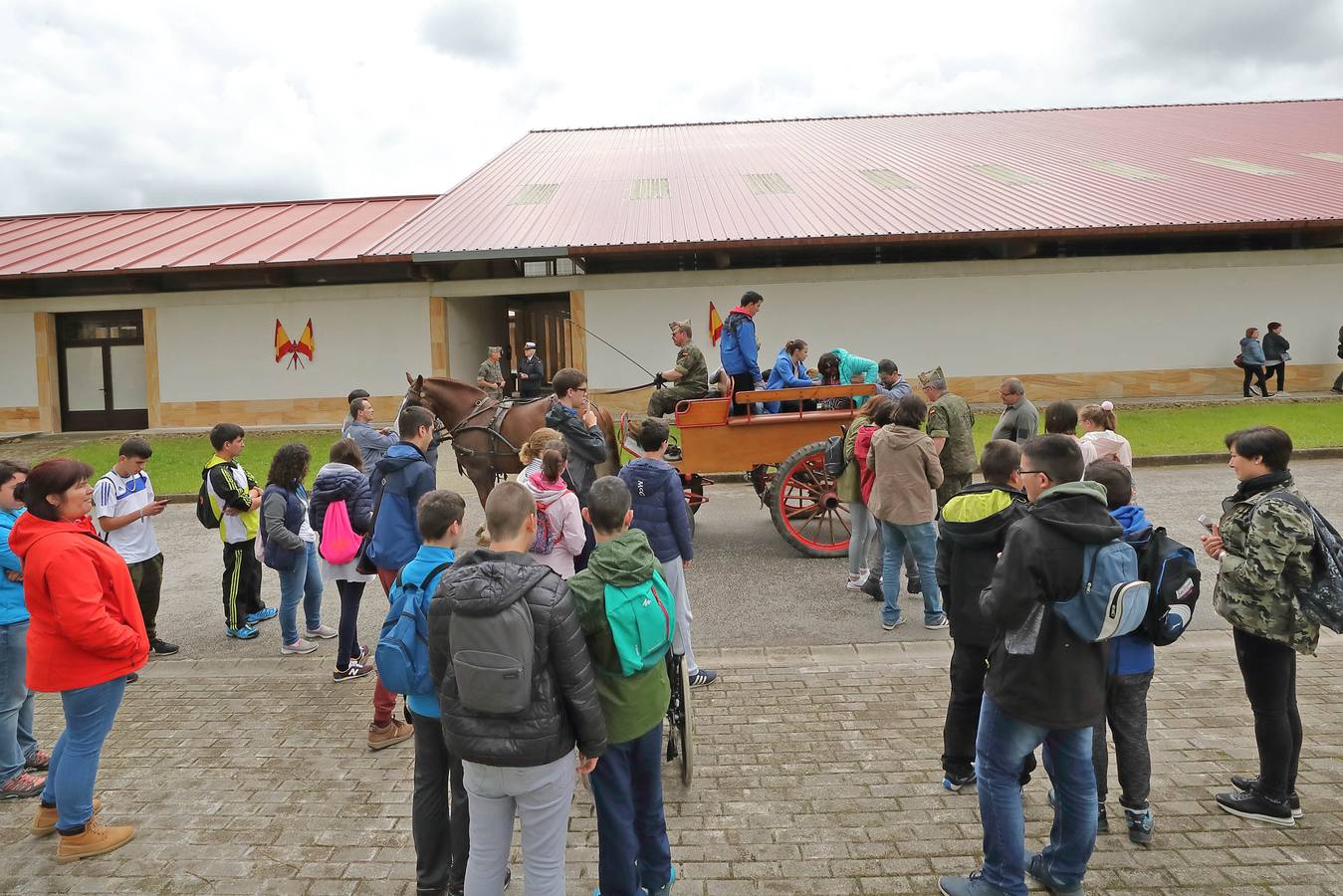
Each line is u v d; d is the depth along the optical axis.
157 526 11.43
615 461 8.21
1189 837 3.77
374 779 4.57
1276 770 3.80
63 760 3.81
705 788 4.32
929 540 6.36
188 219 24.98
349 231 22.34
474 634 2.73
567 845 3.91
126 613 3.86
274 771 4.68
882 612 6.59
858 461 7.29
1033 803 4.12
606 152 27.86
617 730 3.16
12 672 4.29
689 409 8.44
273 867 3.80
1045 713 3.13
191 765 4.75
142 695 5.75
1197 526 9.38
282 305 19.67
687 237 17.64
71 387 20.66
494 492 3.05
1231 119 28.81
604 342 18.70
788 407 8.84
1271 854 3.64
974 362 18.73
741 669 5.90
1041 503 3.16
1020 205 18.89
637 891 3.43
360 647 6.61
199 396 19.89
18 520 3.73
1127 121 29.25
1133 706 3.69
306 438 17.56
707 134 30.86
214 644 6.80
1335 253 18.33
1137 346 18.66
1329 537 3.62
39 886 3.67
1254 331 17.70
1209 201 18.73
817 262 18.88
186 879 3.72
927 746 4.72
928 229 17.28
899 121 31.72
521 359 26.88
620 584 3.15
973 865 3.65
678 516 5.18
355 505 5.74
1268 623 3.65
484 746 2.78
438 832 3.46
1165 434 14.26
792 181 22.20
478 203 21.41
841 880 3.57
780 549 9.12
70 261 19.91
